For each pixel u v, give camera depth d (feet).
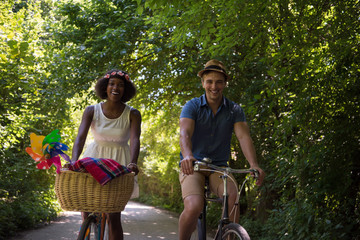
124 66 39.47
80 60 38.06
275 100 19.60
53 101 37.93
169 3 17.76
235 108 12.18
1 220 26.40
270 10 20.99
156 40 34.22
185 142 11.16
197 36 24.77
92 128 12.81
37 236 27.14
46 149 9.87
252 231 31.12
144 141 57.67
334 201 19.88
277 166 24.98
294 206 21.71
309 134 19.67
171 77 40.40
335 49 18.47
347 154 18.99
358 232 18.89
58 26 40.37
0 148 29.76
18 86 25.80
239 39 22.53
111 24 36.96
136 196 12.80
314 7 19.57
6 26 28.40
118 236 12.48
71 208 10.01
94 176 9.77
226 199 10.48
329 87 18.62
